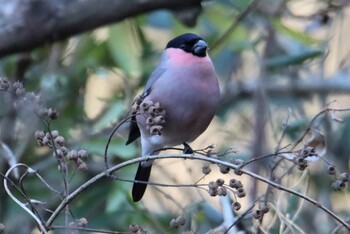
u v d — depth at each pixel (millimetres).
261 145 10336
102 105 11188
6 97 9680
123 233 5828
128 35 10062
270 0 10492
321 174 9914
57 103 10281
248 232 6730
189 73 7949
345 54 11391
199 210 8664
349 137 10508
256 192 9336
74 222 5879
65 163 6000
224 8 10492
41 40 9148
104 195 9641
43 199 9742
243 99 11547
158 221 9445
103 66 10664
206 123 8203
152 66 10594
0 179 9609
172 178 10133
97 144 9398
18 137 9969
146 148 8258
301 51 10523
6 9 9094
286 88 11422
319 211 9688
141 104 6457
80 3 9055
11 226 9820
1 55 9234
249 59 11938
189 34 8141
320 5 11500
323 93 11398
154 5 9219
